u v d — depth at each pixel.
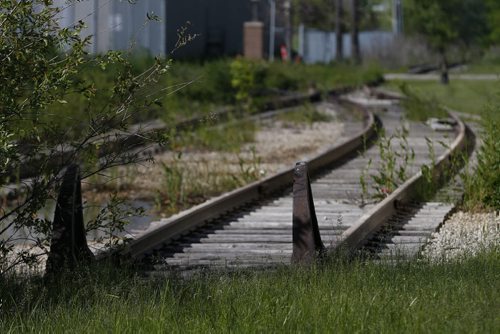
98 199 25.33
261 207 23.19
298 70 84.25
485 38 111.88
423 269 13.75
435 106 50.41
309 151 36.41
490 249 15.57
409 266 13.84
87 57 14.04
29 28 13.17
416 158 32.41
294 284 12.66
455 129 41.03
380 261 14.73
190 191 26.44
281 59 100.00
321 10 115.12
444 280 12.73
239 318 10.94
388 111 55.03
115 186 27.05
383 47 114.31
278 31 108.06
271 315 11.02
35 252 17.06
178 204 24.89
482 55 111.31
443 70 88.88
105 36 53.19
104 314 11.14
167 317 11.02
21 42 13.09
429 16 90.50
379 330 10.38
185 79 55.25
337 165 31.22
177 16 65.56
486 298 11.51
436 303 11.35
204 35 71.38
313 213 15.70
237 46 78.25
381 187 24.50
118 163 14.80
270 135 42.31
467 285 12.37
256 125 45.25
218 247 17.97
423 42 113.31
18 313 11.24
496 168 22.22
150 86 14.49
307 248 15.20
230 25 77.56
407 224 19.70
